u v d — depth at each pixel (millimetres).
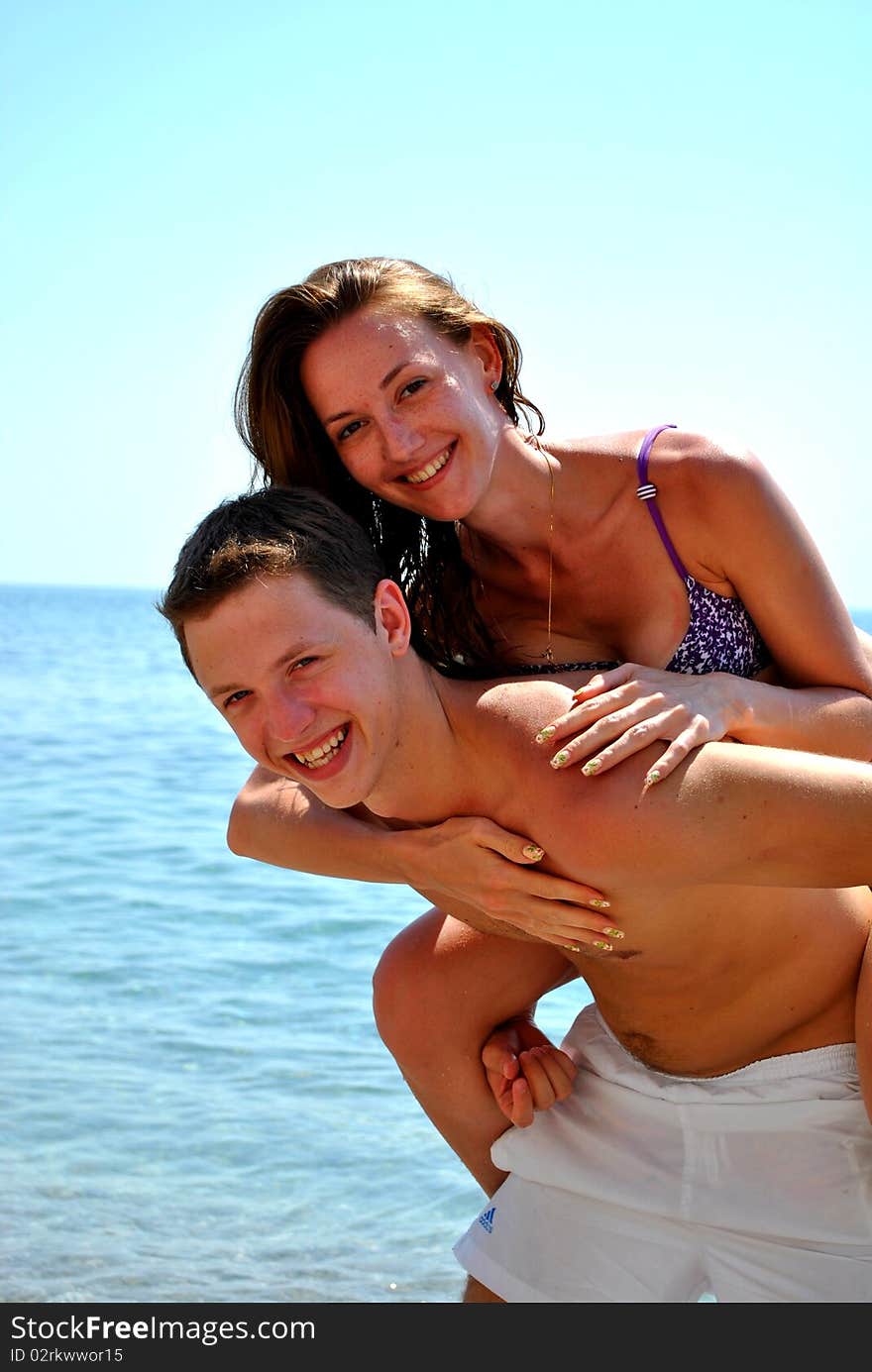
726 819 2256
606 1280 2750
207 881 10305
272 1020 6891
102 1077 6090
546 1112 2920
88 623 73312
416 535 3059
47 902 9547
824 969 2645
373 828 2805
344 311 2807
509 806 2463
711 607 2871
